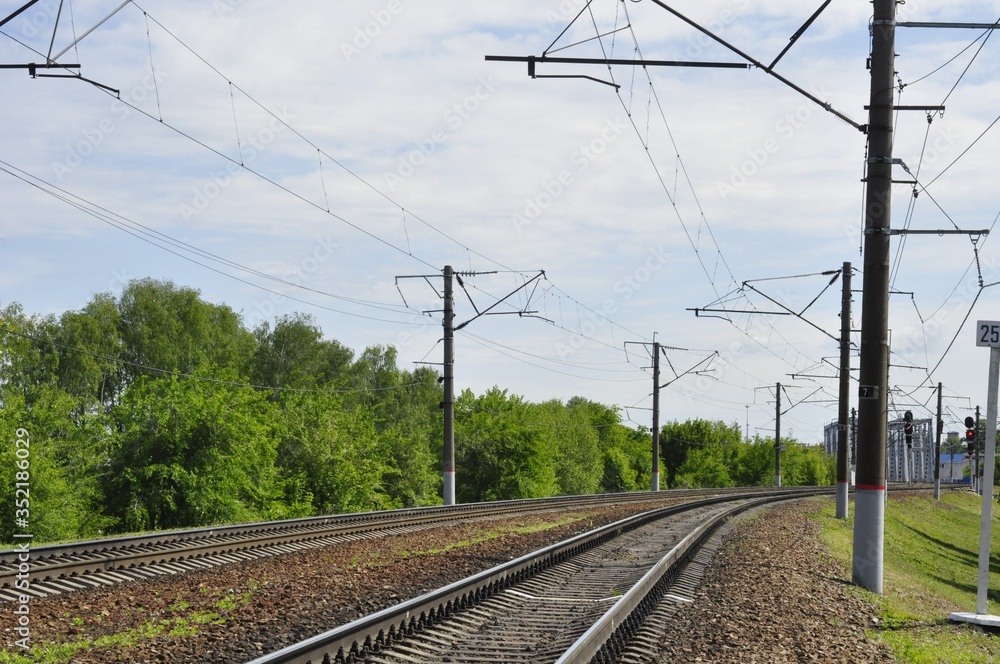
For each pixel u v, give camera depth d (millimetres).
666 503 47562
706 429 117375
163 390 44062
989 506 17156
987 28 17266
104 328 66938
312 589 14742
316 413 56031
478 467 69562
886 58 19516
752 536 28062
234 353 77312
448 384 42938
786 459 124438
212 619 12094
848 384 42188
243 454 43719
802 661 11164
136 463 41781
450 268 43062
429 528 28203
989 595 31891
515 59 15508
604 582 16906
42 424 43344
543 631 12031
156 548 18031
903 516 57000
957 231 19609
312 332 86000
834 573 21578
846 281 41969
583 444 88375
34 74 15508
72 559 15867
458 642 11227
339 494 53750
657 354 70000
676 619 13188
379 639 10578
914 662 12133
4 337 58719
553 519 34031
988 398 16984
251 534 22266
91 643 10508
